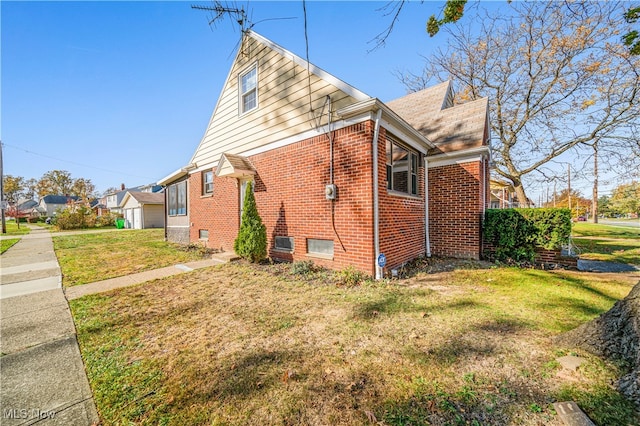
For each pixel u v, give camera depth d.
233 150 8.66
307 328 3.24
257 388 2.15
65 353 2.82
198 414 1.89
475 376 2.20
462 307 3.76
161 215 27.77
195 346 2.89
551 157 13.41
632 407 1.78
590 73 11.35
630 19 3.09
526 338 2.81
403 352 2.62
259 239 6.91
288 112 6.77
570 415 1.71
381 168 5.51
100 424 1.84
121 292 4.94
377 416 1.81
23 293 4.97
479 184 7.25
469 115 8.33
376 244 5.23
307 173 6.34
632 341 2.11
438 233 7.88
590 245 10.48
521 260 6.93
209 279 5.69
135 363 2.59
